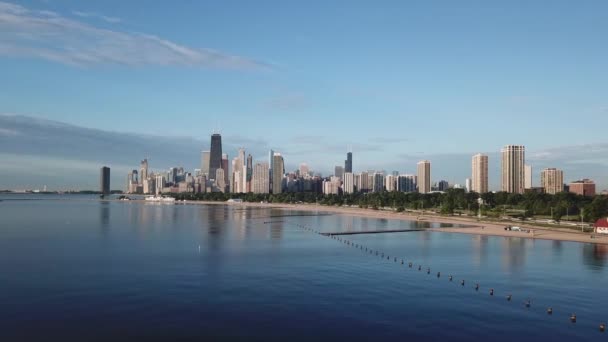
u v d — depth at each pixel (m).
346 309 104.75
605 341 87.69
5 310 101.69
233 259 168.75
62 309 102.69
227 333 89.12
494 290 124.69
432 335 89.44
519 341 87.00
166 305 106.12
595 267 158.38
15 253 181.50
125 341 84.69
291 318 97.94
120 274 139.38
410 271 149.12
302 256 177.62
